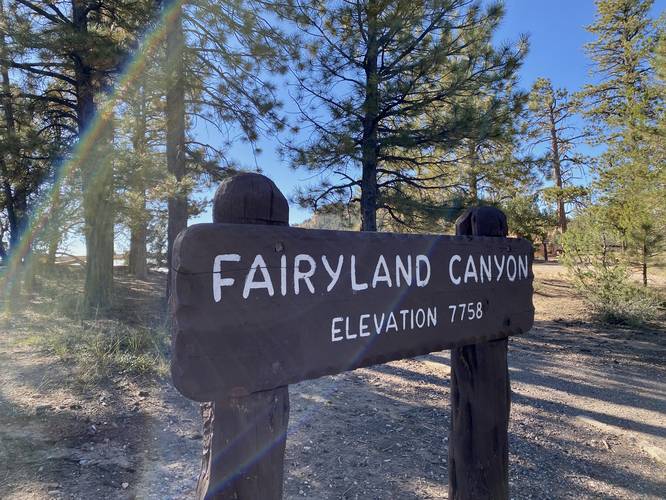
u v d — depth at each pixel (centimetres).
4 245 1148
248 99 1012
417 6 850
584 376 641
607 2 2395
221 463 123
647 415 490
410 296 171
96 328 709
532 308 231
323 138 915
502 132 905
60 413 393
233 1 873
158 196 895
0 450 323
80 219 862
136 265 1714
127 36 949
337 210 1059
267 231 128
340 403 482
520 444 405
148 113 962
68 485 289
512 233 1523
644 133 1240
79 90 983
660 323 1042
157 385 477
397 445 385
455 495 216
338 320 146
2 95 927
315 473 333
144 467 320
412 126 940
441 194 1039
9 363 520
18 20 848
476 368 210
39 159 880
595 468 367
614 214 1200
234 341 121
